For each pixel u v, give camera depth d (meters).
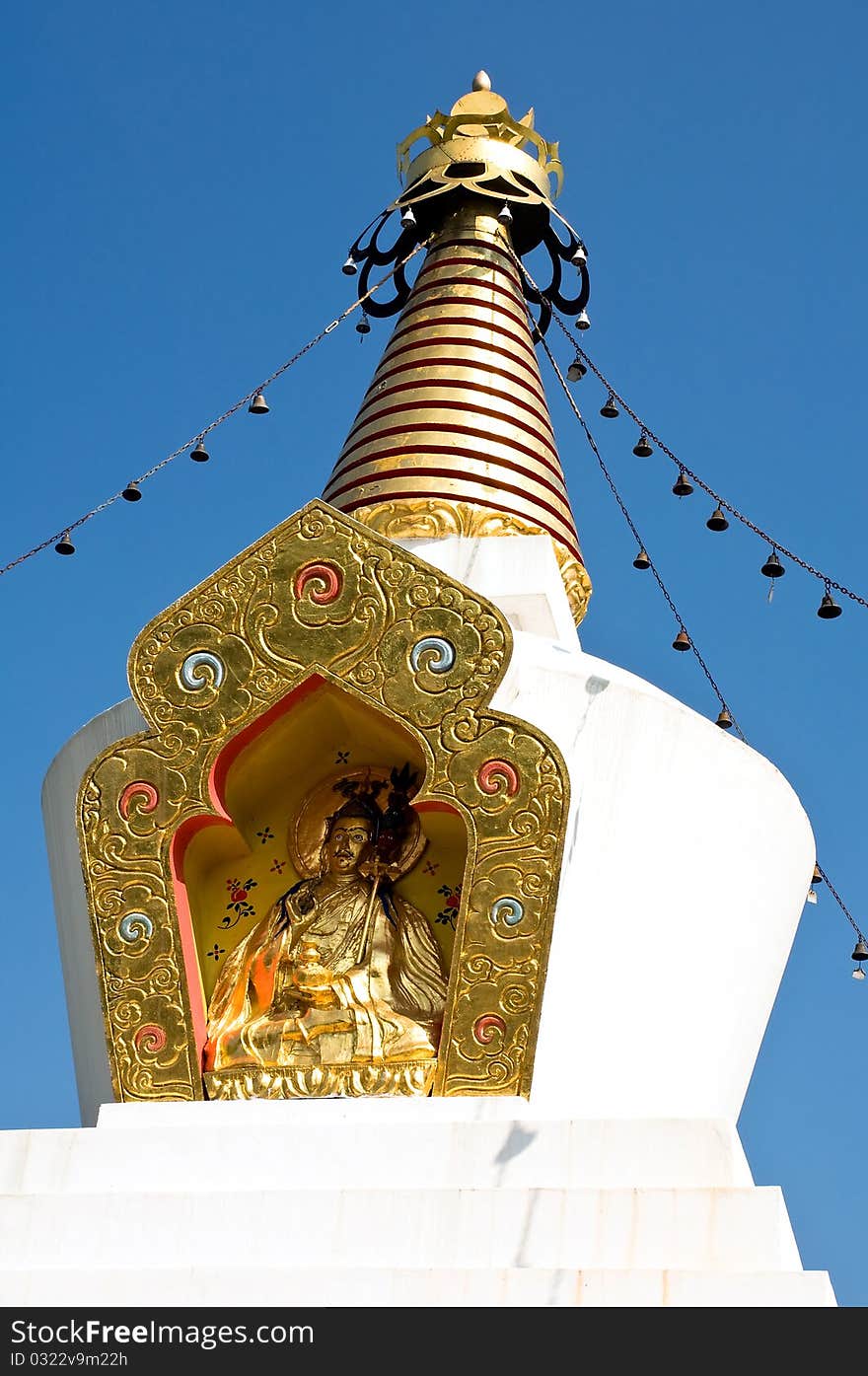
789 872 14.52
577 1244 10.80
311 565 13.55
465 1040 12.45
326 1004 12.82
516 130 18.83
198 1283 10.66
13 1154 12.02
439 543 16.17
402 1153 11.59
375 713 13.19
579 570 16.86
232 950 13.52
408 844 13.56
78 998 14.10
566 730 13.72
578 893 13.28
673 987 13.37
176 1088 12.70
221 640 13.51
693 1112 13.27
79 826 13.28
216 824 13.37
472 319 17.75
